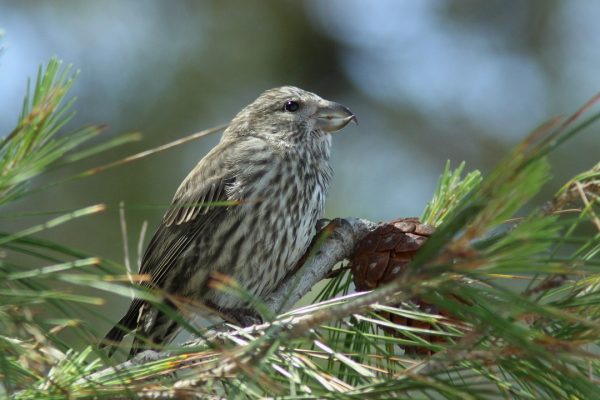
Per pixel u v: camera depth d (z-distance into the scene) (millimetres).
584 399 4707
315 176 10781
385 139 15352
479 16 16109
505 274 5277
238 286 4492
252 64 14773
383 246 7367
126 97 14086
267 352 4562
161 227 10602
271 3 14969
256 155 10422
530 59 16078
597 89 15797
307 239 10484
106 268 4422
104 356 4516
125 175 13695
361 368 4855
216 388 5121
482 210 4020
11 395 4617
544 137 3996
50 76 4426
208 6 14844
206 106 14305
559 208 4953
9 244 4246
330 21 15289
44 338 4492
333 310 4504
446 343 6191
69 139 4535
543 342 4586
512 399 5320
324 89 15445
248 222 10047
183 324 4395
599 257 5246
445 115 15664
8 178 4145
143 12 14609
